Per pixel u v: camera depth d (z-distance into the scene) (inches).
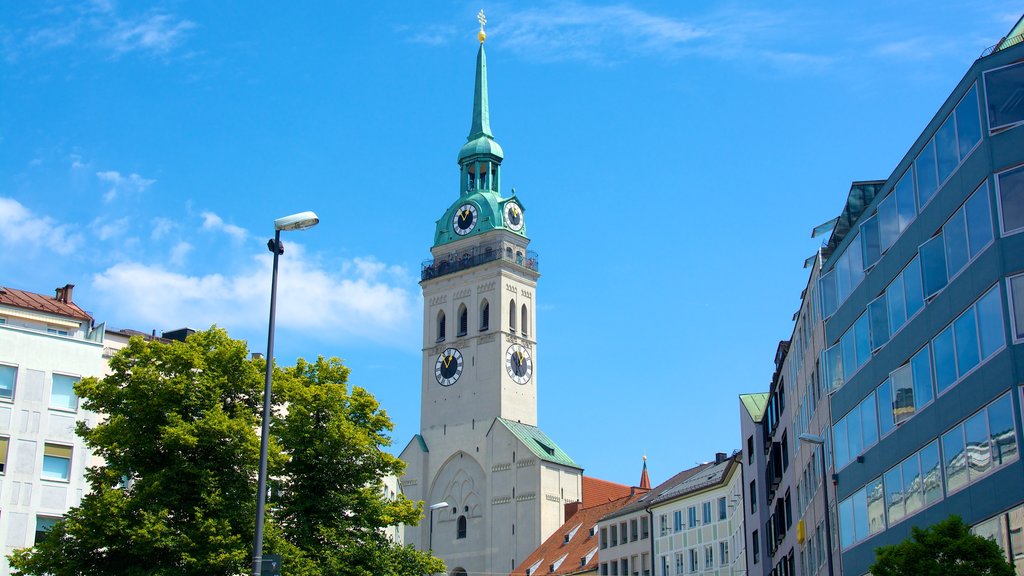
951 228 1660.9
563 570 5526.6
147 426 2151.8
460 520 6520.7
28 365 2878.9
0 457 2797.7
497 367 6584.6
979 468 1569.9
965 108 1616.6
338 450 2306.8
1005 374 1504.7
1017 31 1670.8
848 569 2085.4
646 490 5615.2
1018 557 1473.9
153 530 2017.7
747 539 3722.9
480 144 7140.8
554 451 6535.4
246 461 2122.3
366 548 2282.2
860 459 2028.8
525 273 6850.4
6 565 2731.3
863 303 2027.6
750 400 3786.9
